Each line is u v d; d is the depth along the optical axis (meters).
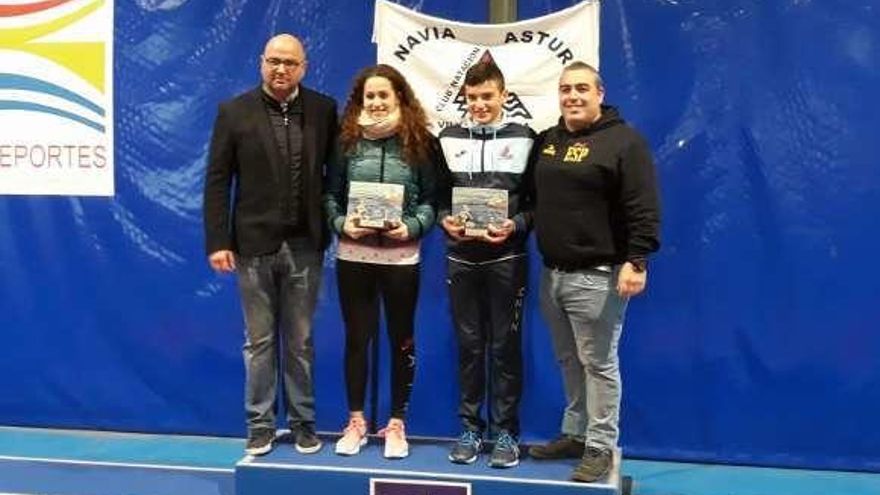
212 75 4.49
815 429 4.20
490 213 3.48
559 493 3.37
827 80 4.09
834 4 4.06
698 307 4.23
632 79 4.19
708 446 4.28
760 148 4.14
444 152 3.63
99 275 4.64
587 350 3.44
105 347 4.68
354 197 3.55
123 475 4.06
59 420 4.74
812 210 4.13
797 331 4.18
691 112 4.17
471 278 3.61
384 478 3.48
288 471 3.53
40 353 4.72
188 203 4.56
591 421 3.45
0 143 4.66
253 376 3.71
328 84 4.41
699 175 4.19
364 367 3.75
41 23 4.59
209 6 4.47
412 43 4.23
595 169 3.31
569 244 3.38
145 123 4.55
